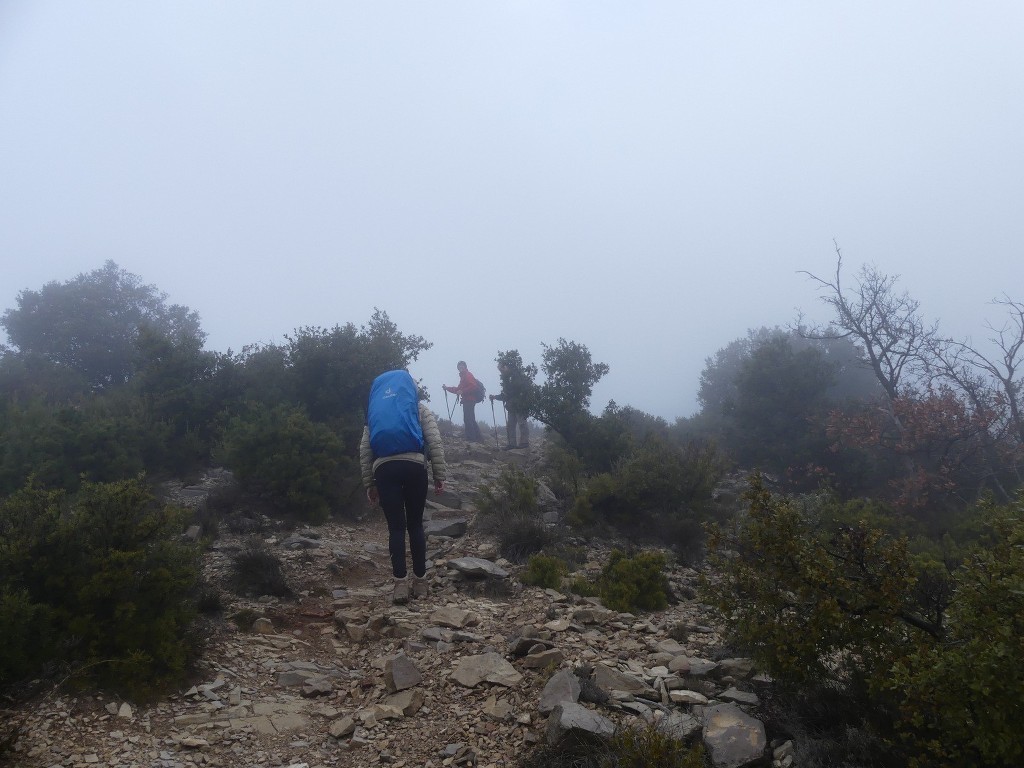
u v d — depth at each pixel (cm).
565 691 431
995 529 371
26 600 438
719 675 474
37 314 2327
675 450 1214
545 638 542
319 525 922
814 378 1659
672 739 352
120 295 2558
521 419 1658
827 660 417
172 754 393
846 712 393
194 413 1244
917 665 333
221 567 702
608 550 897
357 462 1062
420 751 409
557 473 1167
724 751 371
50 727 398
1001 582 321
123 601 471
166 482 1052
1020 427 1373
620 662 501
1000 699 300
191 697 455
